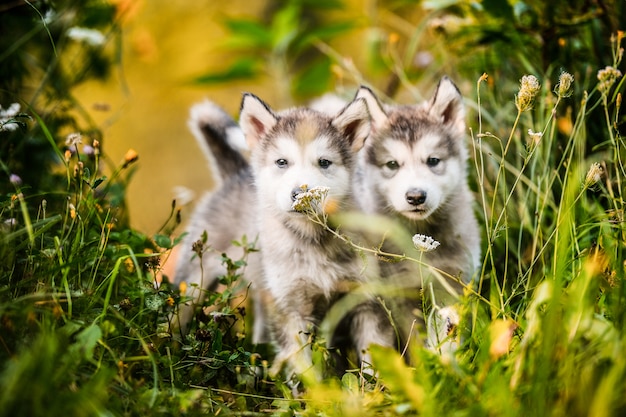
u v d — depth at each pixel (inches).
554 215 313.3
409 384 211.0
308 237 320.8
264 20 829.2
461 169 350.6
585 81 343.6
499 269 335.6
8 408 178.5
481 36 378.6
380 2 607.5
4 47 389.7
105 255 288.4
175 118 828.0
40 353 191.6
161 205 778.8
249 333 354.0
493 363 220.1
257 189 342.3
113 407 203.3
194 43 826.8
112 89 684.1
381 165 348.2
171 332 268.5
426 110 359.3
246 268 361.1
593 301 216.7
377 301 324.2
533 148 282.0
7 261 248.8
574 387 197.9
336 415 231.1
